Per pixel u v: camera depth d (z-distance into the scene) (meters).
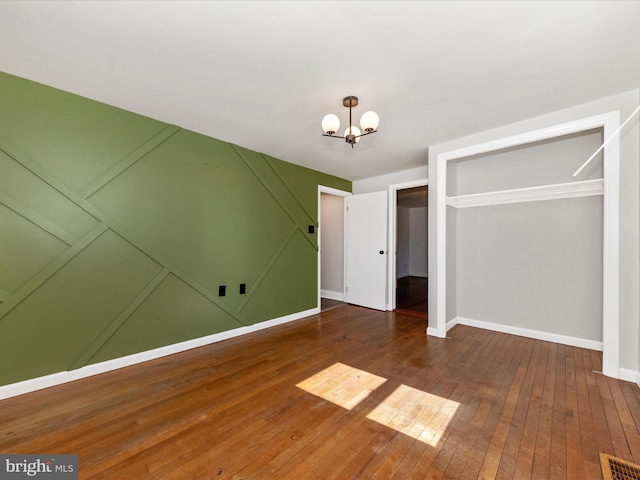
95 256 2.35
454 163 3.72
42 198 2.11
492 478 1.33
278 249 3.85
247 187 3.48
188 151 2.94
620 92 2.24
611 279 2.29
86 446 1.53
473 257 3.72
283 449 1.52
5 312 1.98
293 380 2.27
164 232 2.76
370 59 1.82
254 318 3.55
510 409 1.87
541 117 2.62
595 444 1.54
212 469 1.39
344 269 5.20
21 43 1.68
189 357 2.73
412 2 1.38
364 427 1.70
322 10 1.43
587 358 2.68
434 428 1.69
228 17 1.48
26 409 1.86
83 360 2.29
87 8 1.43
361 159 3.91
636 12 1.44
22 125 2.04
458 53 1.77
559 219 3.12
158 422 1.74
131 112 2.54
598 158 2.87
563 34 1.61
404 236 8.44
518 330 3.36
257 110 2.51
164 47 1.72
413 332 3.48
